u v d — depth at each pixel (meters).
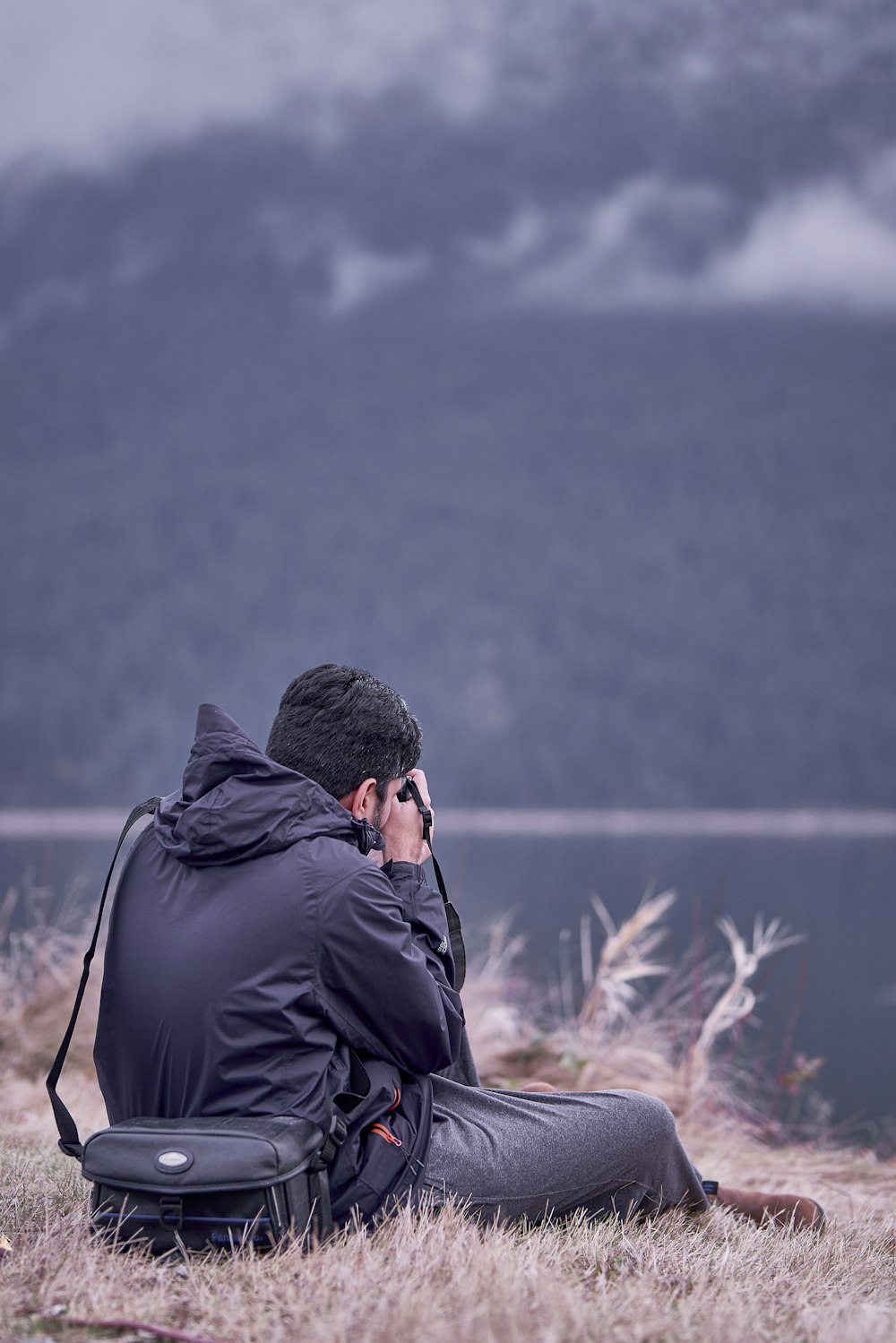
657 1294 3.69
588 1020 10.77
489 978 12.41
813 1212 4.98
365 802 4.21
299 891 3.86
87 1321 3.29
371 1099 3.92
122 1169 3.61
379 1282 3.48
